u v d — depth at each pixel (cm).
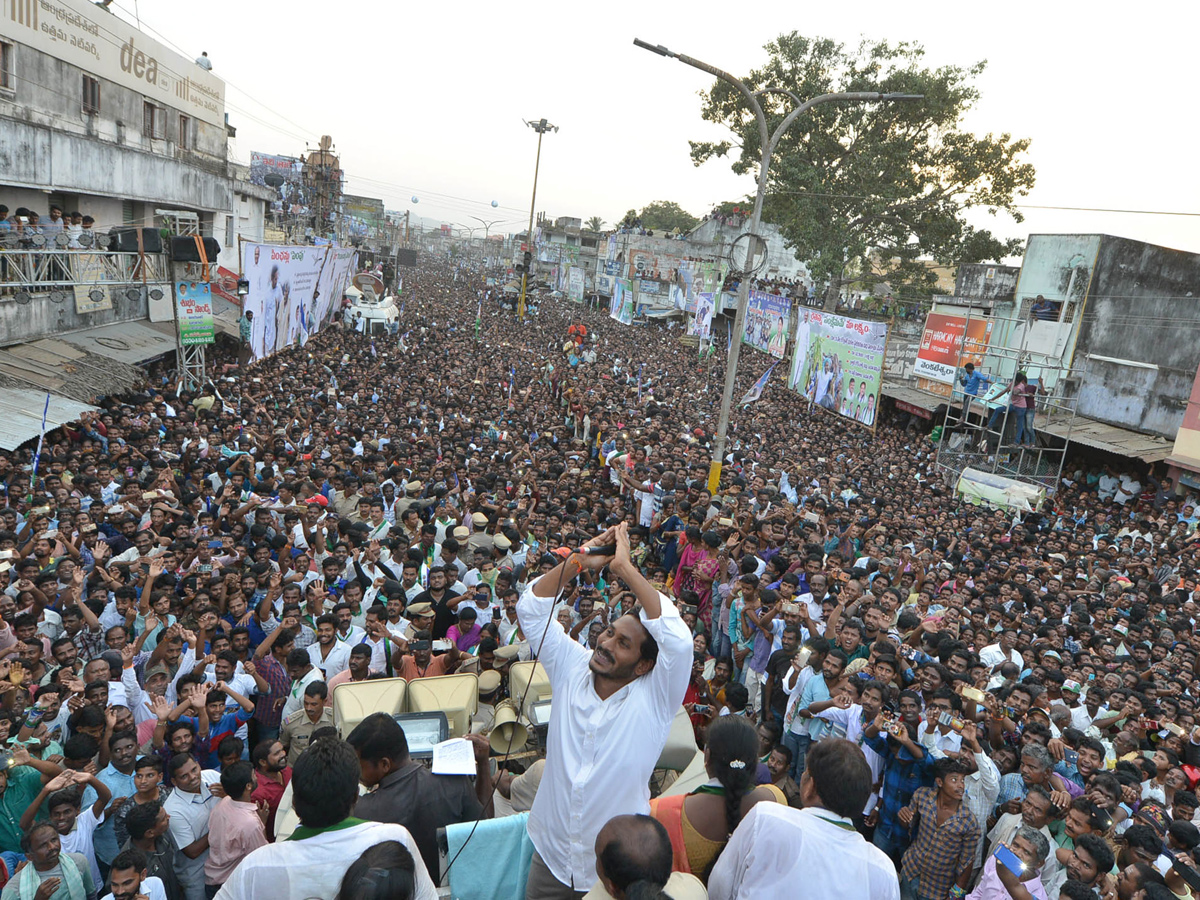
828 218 3753
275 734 741
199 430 1595
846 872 260
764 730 663
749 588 834
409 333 4103
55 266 1825
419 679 502
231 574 872
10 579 867
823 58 3662
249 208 3725
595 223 12288
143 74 2516
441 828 349
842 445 2483
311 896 269
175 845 541
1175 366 2336
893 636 812
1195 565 1453
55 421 1363
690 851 319
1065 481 2316
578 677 289
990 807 586
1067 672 832
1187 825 555
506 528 1108
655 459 1706
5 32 1811
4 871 529
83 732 604
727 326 5019
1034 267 2667
